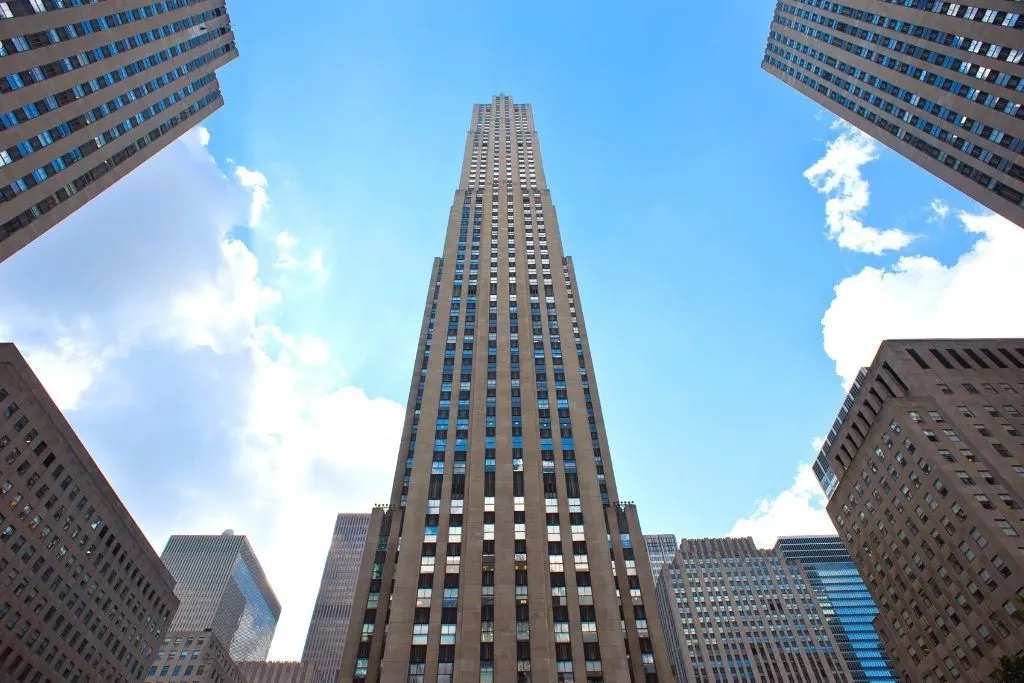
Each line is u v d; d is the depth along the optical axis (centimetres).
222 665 15988
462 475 7419
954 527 8344
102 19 7794
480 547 6562
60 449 9612
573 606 6169
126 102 8350
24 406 8962
